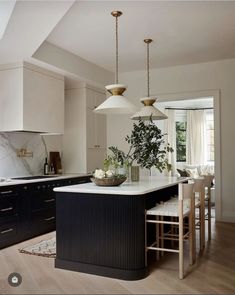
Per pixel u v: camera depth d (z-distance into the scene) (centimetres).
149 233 388
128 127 651
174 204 366
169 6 359
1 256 378
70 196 334
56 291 279
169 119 1053
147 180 434
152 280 302
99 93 644
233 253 382
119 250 310
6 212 418
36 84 482
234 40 473
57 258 338
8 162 503
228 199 568
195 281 299
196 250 395
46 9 299
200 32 439
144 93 634
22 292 277
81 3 347
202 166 991
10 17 313
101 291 278
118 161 391
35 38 370
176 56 548
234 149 564
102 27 416
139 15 381
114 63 587
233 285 289
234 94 564
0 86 474
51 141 595
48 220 493
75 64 534
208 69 584
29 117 468
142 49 509
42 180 480
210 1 349
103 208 318
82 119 599
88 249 323
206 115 1063
